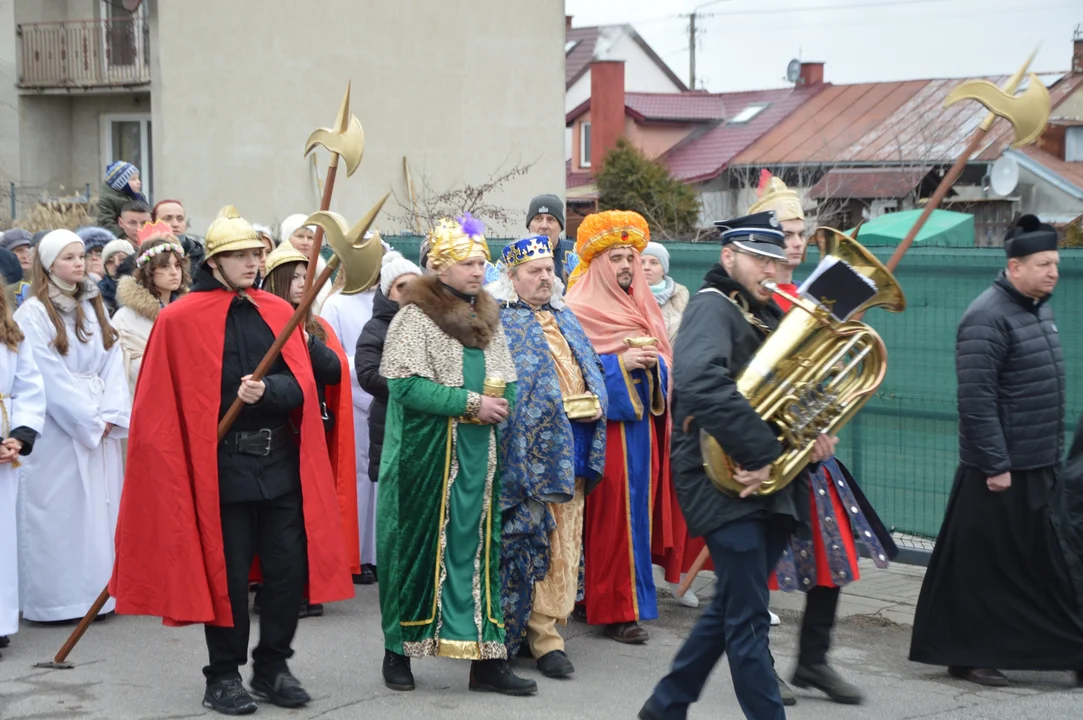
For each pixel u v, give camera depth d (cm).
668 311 730
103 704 503
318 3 1988
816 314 425
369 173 2033
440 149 2089
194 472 481
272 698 499
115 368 645
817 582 505
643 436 607
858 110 3772
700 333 425
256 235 498
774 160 3684
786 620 644
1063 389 538
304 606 648
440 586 504
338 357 620
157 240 684
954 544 539
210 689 496
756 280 439
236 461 484
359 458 726
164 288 677
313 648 588
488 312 514
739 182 3753
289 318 507
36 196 2211
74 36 2378
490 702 508
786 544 443
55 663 554
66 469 623
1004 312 529
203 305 491
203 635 610
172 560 477
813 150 3631
